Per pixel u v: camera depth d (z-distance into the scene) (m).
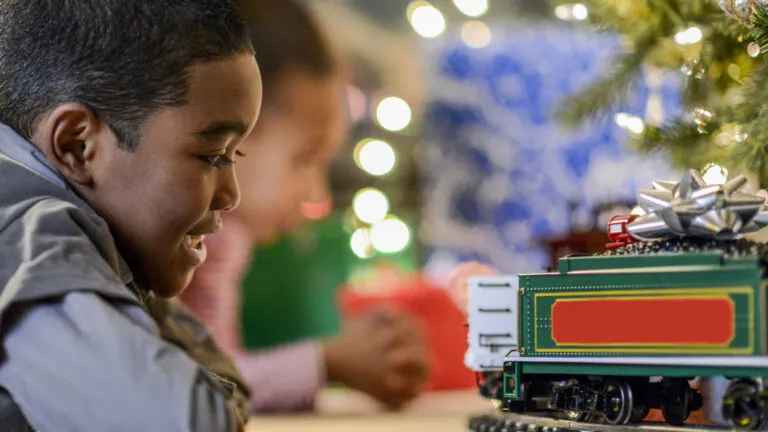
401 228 4.41
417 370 3.97
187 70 1.39
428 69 4.78
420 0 4.71
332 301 4.05
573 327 1.48
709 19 1.89
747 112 1.67
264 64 4.07
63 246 1.25
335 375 3.96
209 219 1.51
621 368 1.42
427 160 4.77
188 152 1.41
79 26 1.40
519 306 1.55
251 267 3.95
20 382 1.20
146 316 1.25
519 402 1.66
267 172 4.05
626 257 1.42
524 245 4.75
